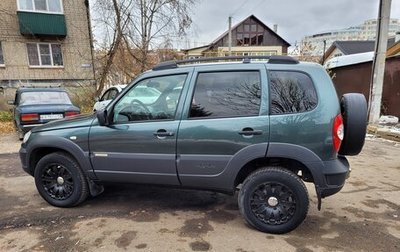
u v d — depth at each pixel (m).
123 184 3.49
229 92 3.04
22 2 15.95
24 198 4.02
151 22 15.36
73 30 17.42
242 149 2.94
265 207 3.03
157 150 3.19
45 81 17.17
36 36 16.61
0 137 8.93
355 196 4.03
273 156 2.89
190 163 3.10
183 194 4.14
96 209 3.65
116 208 3.68
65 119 3.85
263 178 2.97
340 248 2.77
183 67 3.22
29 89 9.06
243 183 3.07
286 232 3.02
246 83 3.01
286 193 2.97
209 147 3.03
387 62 10.82
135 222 3.31
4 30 15.92
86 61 17.86
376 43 9.61
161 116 3.21
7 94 16.27
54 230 3.13
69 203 3.63
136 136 3.23
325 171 2.81
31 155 3.74
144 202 3.87
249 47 39.88
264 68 2.99
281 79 2.94
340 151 3.04
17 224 3.27
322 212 3.54
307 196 2.93
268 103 2.91
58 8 16.80
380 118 9.97
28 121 7.52
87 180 3.62
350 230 3.11
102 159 3.40
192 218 3.41
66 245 2.84
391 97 10.76
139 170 3.29
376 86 9.73
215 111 3.04
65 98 9.17
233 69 3.05
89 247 2.81
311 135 2.81
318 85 2.85
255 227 3.09
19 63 16.50
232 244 2.85
